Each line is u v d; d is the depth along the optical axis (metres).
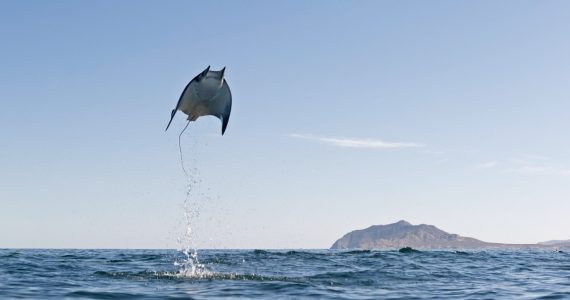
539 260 36.31
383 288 15.97
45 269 21.95
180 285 15.70
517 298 14.01
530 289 16.08
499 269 25.16
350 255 37.12
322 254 38.75
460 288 16.23
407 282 17.92
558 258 40.84
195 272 20.39
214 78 15.01
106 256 37.91
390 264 27.23
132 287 15.09
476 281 18.61
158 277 18.20
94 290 14.41
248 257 32.72
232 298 12.96
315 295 13.84
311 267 24.02
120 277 18.17
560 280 19.25
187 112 15.03
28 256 36.12
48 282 16.50
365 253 43.16
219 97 15.06
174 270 21.61
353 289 15.46
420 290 15.62
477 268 25.78
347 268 23.66
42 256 36.75
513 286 16.97
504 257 41.16
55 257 34.47
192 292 14.05
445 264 28.70
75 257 34.94
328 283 16.83
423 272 22.31
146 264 25.95
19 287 15.10
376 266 25.45
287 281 17.06
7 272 20.19
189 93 14.72
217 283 16.25
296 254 38.31
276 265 25.20
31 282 16.48
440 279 19.27
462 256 40.97
